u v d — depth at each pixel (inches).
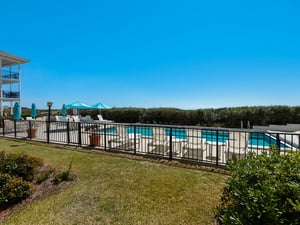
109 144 287.6
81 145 295.6
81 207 121.0
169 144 236.5
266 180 77.6
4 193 134.3
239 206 80.0
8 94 789.9
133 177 165.5
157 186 147.3
